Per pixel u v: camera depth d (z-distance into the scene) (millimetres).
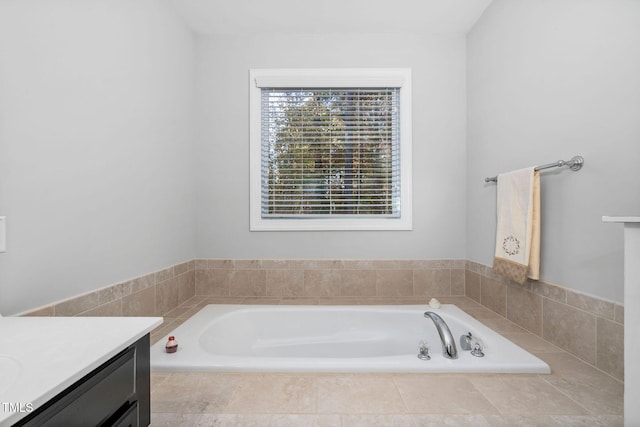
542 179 1437
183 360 1169
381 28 2121
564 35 1302
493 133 1844
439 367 1134
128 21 1480
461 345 1493
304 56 2186
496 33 1807
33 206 1008
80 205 1200
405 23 2068
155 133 1719
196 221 2199
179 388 1029
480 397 984
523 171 1456
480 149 1992
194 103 2178
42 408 480
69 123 1143
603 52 1125
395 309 1839
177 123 1957
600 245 1148
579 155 1233
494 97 1830
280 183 2242
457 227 2191
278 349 1775
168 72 1850
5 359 576
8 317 853
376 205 2203
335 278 2176
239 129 2193
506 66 1710
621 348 1073
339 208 2264
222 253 2201
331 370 1136
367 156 2244
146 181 1638
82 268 1214
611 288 1113
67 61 1131
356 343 1798
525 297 1561
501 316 1758
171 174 1889
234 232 2201
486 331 1468
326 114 2232
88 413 570
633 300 759
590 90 1181
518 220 1486
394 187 2246
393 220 2203
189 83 2109
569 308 1285
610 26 1099
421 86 2182
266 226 2188
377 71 2172
